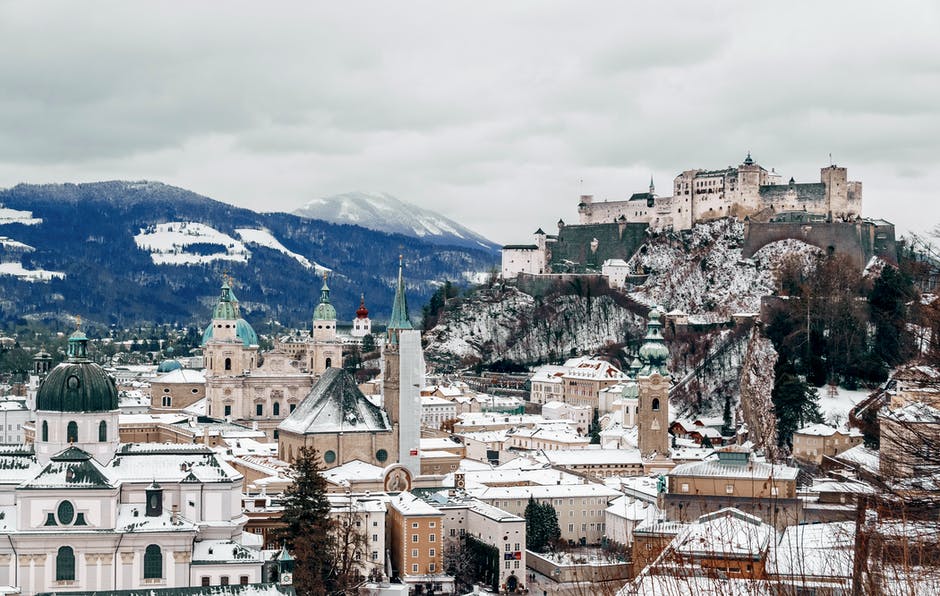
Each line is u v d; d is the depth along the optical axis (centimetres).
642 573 10762
